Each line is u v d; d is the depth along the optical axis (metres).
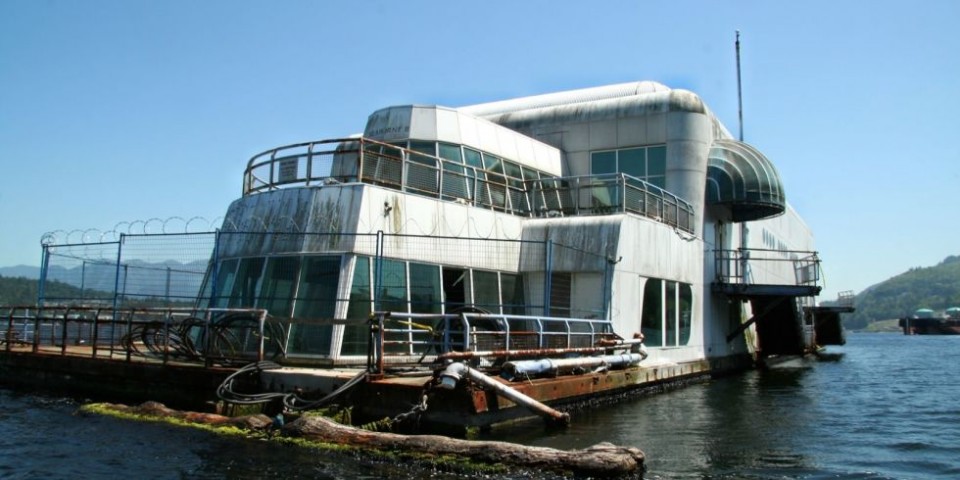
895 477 9.24
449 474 8.60
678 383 21.11
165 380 13.39
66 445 10.05
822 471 9.51
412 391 10.89
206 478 8.36
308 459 9.24
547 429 12.02
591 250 18.34
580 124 25.86
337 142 15.98
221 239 17.05
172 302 16.14
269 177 16.86
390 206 15.68
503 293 18.61
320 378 11.77
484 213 18.41
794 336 32.19
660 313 20.95
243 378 12.59
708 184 25.61
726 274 27.58
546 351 13.53
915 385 22.72
